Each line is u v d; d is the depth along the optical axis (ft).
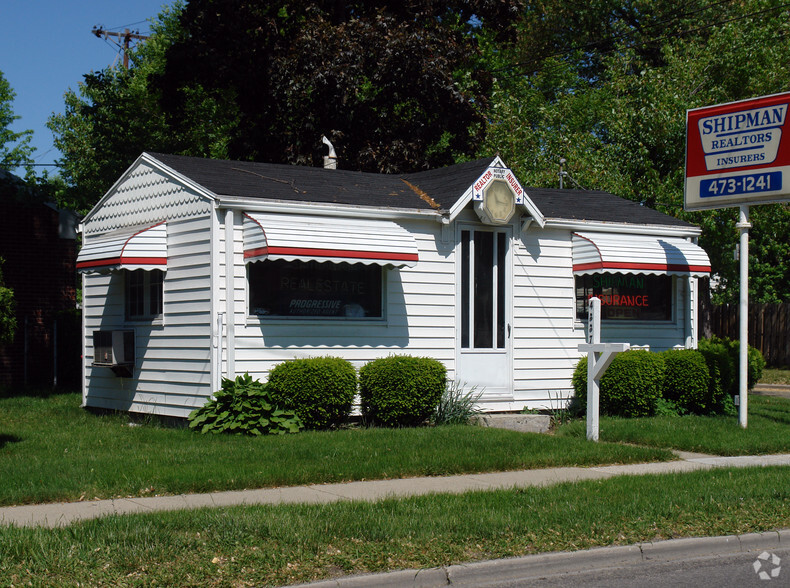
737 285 94.89
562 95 103.45
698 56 87.76
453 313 50.75
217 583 20.18
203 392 44.34
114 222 53.62
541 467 36.37
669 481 32.09
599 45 132.87
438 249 50.37
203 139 106.83
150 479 30.68
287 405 43.60
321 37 77.82
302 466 33.47
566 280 54.90
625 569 23.11
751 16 91.66
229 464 33.63
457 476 34.01
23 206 70.44
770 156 45.29
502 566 22.22
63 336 70.23
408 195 51.70
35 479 30.55
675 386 53.31
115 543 22.35
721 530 25.76
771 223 85.15
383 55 78.23
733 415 54.44
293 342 45.70
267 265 45.32
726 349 59.82
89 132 128.88
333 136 80.18
